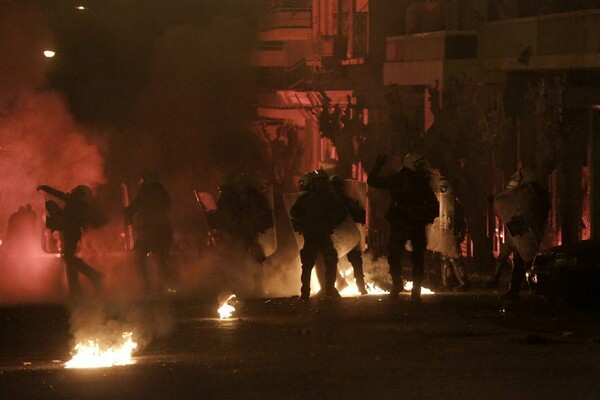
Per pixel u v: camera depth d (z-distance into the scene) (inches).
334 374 1207.6
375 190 4817.9
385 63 5054.1
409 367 1259.8
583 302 2219.5
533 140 3786.9
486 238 3757.4
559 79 3545.8
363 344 1572.3
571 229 3683.6
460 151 3789.4
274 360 1384.1
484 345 1528.1
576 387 1071.6
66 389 1127.0
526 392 1042.1
